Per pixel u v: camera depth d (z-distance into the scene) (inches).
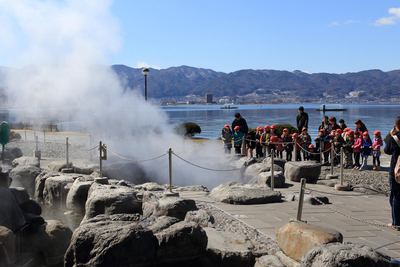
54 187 574.2
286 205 486.9
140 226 337.1
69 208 534.6
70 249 337.7
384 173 741.3
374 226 402.9
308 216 438.6
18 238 391.5
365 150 785.6
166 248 332.5
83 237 329.1
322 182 634.2
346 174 721.0
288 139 839.1
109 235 324.5
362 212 459.5
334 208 475.5
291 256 305.4
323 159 829.2
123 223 348.8
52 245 390.6
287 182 639.1
